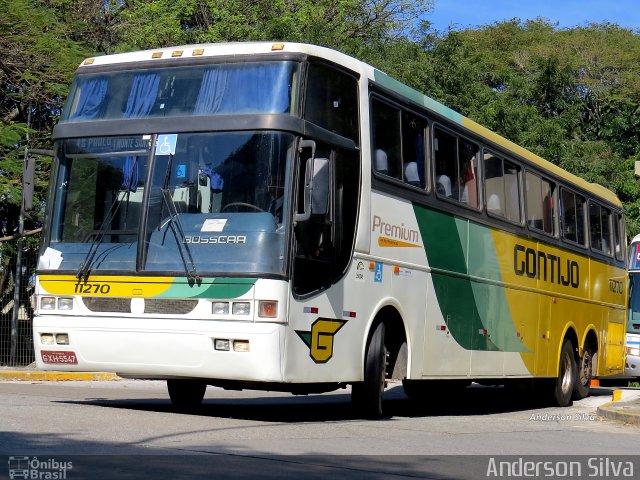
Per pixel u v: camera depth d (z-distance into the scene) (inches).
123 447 308.5
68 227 429.1
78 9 1131.3
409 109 494.6
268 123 406.3
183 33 1237.1
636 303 1077.8
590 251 759.1
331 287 420.8
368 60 1278.3
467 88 1284.4
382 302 458.6
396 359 480.1
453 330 530.3
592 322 759.7
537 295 650.2
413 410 607.8
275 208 400.2
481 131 579.2
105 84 441.7
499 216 593.9
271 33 1251.2
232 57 422.0
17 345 933.2
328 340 419.2
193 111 419.8
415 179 496.4
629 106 1942.7
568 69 1668.3
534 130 1301.7
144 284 407.5
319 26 1283.2
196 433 357.1
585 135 1919.3
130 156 424.2
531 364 638.5
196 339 397.7
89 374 834.8
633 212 1588.3
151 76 433.7
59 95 948.0
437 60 1293.1
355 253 436.8
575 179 738.8
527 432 461.7
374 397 460.1
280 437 361.7
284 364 394.3
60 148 438.9
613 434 474.9
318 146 417.7
